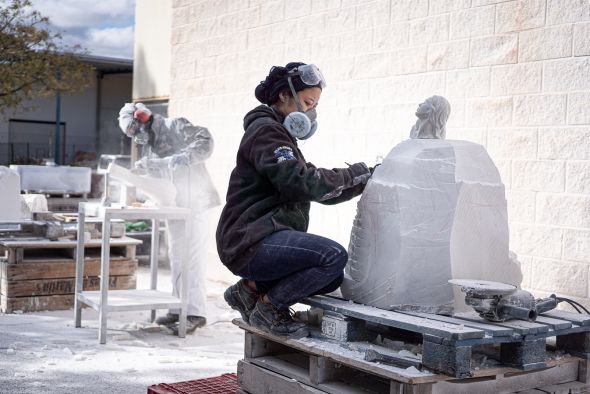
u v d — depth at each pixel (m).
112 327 6.39
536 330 2.86
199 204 6.24
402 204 3.09
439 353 2.69
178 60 9.62
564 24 5.14
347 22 6.97
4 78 17.42
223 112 8.81
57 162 29.86
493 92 5.62
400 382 2.72
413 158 3.14
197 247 6.30
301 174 3.08
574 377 3.24
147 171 6.03
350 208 6.93
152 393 3.84
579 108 5.05
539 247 5.29
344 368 3.20
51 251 7.71
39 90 18.77
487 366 2.87
